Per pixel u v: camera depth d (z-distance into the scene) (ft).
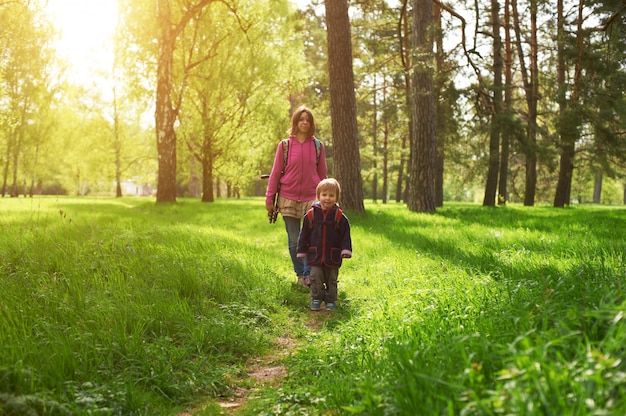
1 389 8.56
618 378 5.73
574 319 8.00
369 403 7.27
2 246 21.97
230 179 113.60
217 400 10.41
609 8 42.39
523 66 87.97
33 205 71.05
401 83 106.42
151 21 84.48
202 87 94.79
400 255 24.06
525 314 9.32
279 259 26.23
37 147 148.15
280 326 15.89
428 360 8.34
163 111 74.38
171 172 75.31
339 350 11.73
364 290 19.26
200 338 13.11
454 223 38.45
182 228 33.24
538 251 21.90
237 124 100.27
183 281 17.65
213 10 90.79
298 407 9.33
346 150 46.93
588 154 94.22
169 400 10.05
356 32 92.12
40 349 10.47
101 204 80.94
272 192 21.95
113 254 20.16
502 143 73.51
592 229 29.22
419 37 53.01
